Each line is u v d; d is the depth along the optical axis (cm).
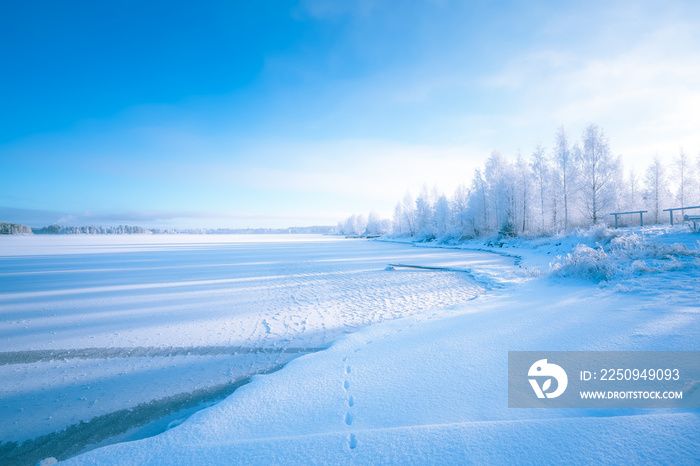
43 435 316
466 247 3306
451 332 470
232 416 274
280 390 323
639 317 430
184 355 526
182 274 1578
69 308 879
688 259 838
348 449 196
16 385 427
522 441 183
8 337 632
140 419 341
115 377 447
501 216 3250
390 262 2023
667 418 184
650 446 165
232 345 571
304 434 234
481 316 556
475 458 175
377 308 813
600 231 1531
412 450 188
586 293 646
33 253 3284
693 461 150
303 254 2897
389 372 344
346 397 294
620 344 343
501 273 1244
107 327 695
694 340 328
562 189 2589
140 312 827
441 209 4644
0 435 318
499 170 3503
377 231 9188
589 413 219
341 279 1352
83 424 334
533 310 552
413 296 945
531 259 1714
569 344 362
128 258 2594
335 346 477
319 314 777
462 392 278
